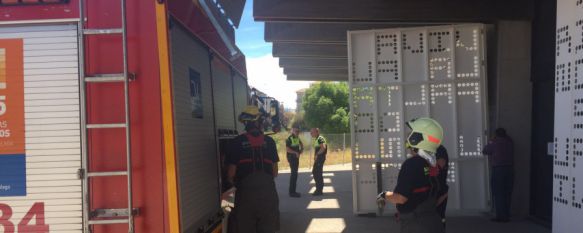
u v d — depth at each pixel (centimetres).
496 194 864
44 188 334
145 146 332
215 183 485
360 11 903
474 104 921
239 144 495
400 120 933
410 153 412
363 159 948
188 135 387
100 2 336
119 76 330
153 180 330
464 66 923
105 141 333
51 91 335
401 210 396
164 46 333
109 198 332
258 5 900
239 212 491
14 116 335
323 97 4091
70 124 334
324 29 1171
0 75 337
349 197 1243
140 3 335
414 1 910
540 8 873
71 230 333
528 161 906
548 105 848
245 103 768
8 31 337
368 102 947
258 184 489
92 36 335
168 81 333
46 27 337
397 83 932
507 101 916
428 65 926
